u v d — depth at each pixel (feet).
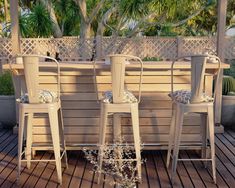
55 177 10.12
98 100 10.07
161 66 10.52
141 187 9.40
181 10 25.52
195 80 9.21
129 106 9.41
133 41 23.77
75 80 11.28
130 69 11.16
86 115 11.48
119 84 9.21
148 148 11.59
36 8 24.36
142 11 24.26
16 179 9.98
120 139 10.84
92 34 34.35
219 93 14.66
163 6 23.36
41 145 11.57
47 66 10.48
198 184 9.61
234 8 41.09
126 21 26.35
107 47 23.86
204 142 11.20
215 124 14.98
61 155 11.25
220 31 14.06
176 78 11.28
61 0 27.81
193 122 11.53
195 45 23.26
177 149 9.66
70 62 11.59
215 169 10.41
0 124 16.31
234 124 15.79
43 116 11.51
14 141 13.84
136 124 9.54
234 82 16.11
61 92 11.34
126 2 24.03
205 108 9.43
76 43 23.54
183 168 10.80
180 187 9.42
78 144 11.57
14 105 15.19
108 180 9.83
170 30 36.76
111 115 11.47
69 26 33.58
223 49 14.15
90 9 33.22
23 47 23.31
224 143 13.44
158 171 10.55
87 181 9.83
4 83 15.74
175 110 10.23
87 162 11.35
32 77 9.23
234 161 11.39
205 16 44.60
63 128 10.94
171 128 10.67
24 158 11.60
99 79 11.24
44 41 23.41
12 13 14.05
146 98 11.38
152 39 23.67
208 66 10.34
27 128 10.71
